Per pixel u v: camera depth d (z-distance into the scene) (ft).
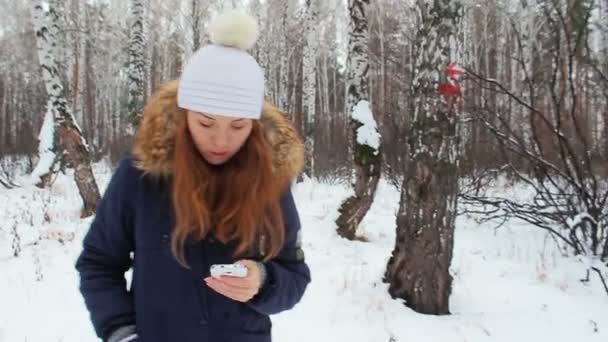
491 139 37.65
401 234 17.39
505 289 19.51
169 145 5.28
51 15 37.68
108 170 76.79
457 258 24.81
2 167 60.34
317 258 24.00
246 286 5.12
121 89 134.51
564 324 16.02
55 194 48.21
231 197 5.36
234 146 5.20
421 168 16.57
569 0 25.32
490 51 84.64
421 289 16.63
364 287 18.51
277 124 5.67
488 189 43.34
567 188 27.40
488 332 15.21
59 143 54.19
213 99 4.97
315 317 15.99
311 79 74.84
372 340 14.53
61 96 36.50
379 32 94.27
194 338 5.45
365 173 28.89
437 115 16.29
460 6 16.21
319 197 46.73
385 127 52.21
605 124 27.96
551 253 25.50
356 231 30.60
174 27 124.06
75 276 20.81
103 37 127.95
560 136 25.11
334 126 91.25
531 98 26.43
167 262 5.39
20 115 127.65
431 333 15.03
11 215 36.65
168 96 5.41
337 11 133.49
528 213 29.55
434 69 16.26
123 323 5.62
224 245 5.46
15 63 134.72
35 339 14.56
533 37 69.87
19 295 18.35
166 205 5.39
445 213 16.53
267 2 105.40
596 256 24.03
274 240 5.66
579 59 25.96
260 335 5.81
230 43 5.28
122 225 5.60
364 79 29.84
